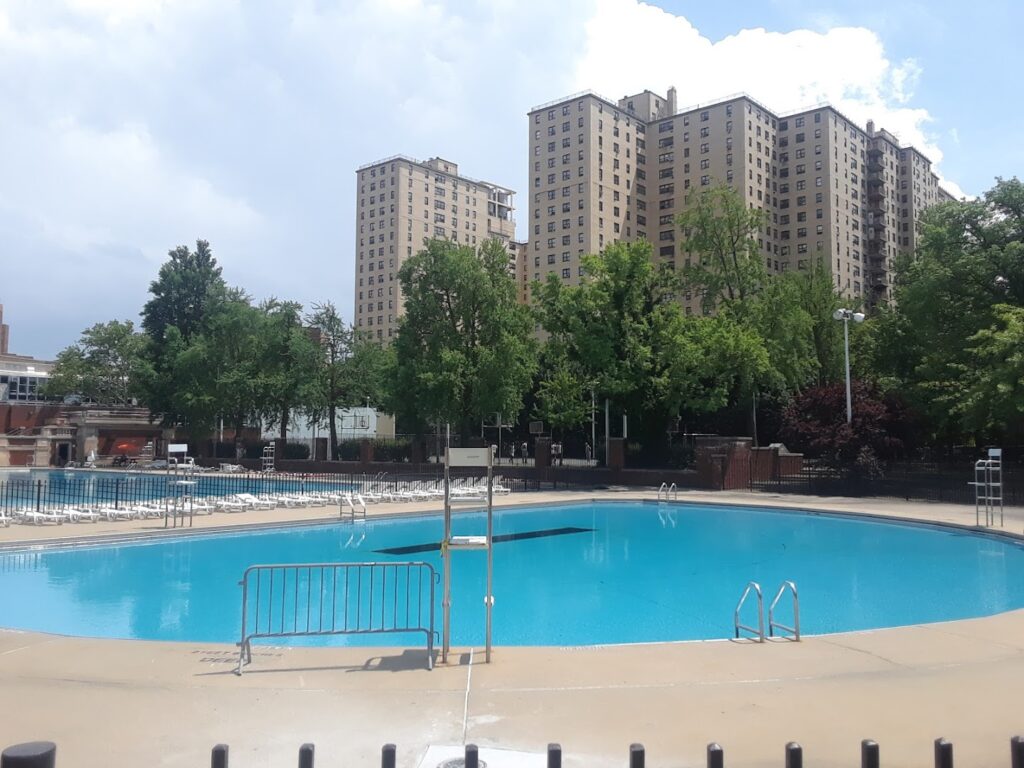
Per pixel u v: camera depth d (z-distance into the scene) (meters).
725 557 20.44
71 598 14.82
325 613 13.41
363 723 6.58
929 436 45.72
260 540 23.14
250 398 61.16
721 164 121.56
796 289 49.12
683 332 44.47
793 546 22.53
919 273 46.59
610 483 44.34
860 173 131.00
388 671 8.22
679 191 126.81
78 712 6.87
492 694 7.38
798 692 7.46
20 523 24.09
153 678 7.96
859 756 5.83
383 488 38.50
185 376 64.44
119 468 65.50
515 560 19.97
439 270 47.78
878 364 51.38
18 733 6.34
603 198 123.25
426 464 50.72
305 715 6.79
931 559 19.95
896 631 10.25
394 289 152.62
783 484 39.84
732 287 51.22
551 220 125.81
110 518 25.58
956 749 5.95
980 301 43.31
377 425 70.88
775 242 124.38
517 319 48.22
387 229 154.50
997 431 46.41
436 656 8.84
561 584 16.58
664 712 6.86
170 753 5.91
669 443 47.03
